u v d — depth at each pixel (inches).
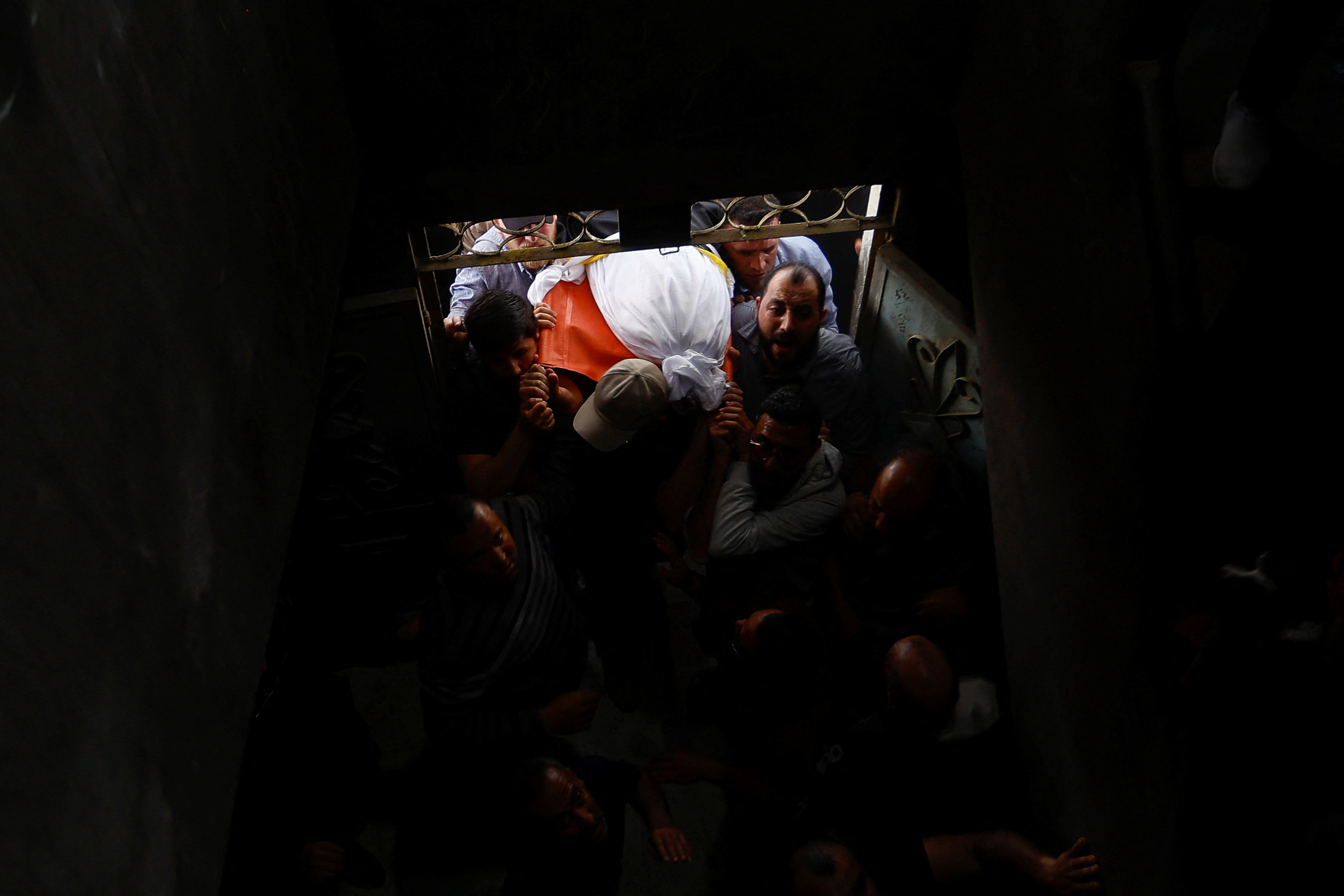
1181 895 67.1
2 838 28.4
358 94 87.1
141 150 42.2
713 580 119.1
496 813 113.7
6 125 31.9
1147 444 63.7
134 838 37.1
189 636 44.1
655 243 108.0
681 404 119.0
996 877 94.1
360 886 111.3
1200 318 60.4
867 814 102.0
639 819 120.4
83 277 36.2
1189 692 61.6
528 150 93.1
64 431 34.1
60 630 32.9
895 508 107.8
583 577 132.7
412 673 132.2
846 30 86.9
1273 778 59.5
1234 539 57.9
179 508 43.9
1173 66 62.6
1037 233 77.2
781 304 121.3
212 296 49.5
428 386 117.8
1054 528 79.4
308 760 108.6
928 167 100.0
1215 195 60.9
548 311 120.1
